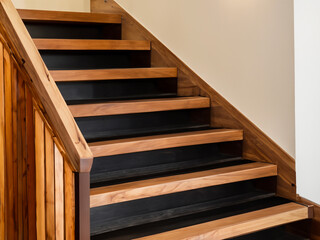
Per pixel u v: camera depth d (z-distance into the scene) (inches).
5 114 91.6
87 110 112.4
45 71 78.7
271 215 99.7
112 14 157.3
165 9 147.1
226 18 127.0
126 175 105.1
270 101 115.9
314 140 111.6
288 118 111.3
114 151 103.7
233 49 125.6
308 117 110.6
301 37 108.3
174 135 115.7
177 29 143.6
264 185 117.4
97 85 132.6
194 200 106.4
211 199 109.4
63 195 73.5
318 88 111.7
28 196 83.7
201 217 99.0
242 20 122.0
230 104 127.7
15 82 85.7
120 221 94.0
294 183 110.7
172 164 115.3
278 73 113.0
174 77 143.9
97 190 92.0
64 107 74.3
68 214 72.3
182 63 142.2
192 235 88.0
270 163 117.1
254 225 96.9
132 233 89.3
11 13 86.4
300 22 108.0
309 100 110.4
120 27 162.6
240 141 124.9
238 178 109.9
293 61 108.4
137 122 125.1
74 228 71.8
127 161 109.7
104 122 119.5
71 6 202.1
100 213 93.1
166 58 147.6
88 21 150.9
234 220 96.6
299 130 109.7
